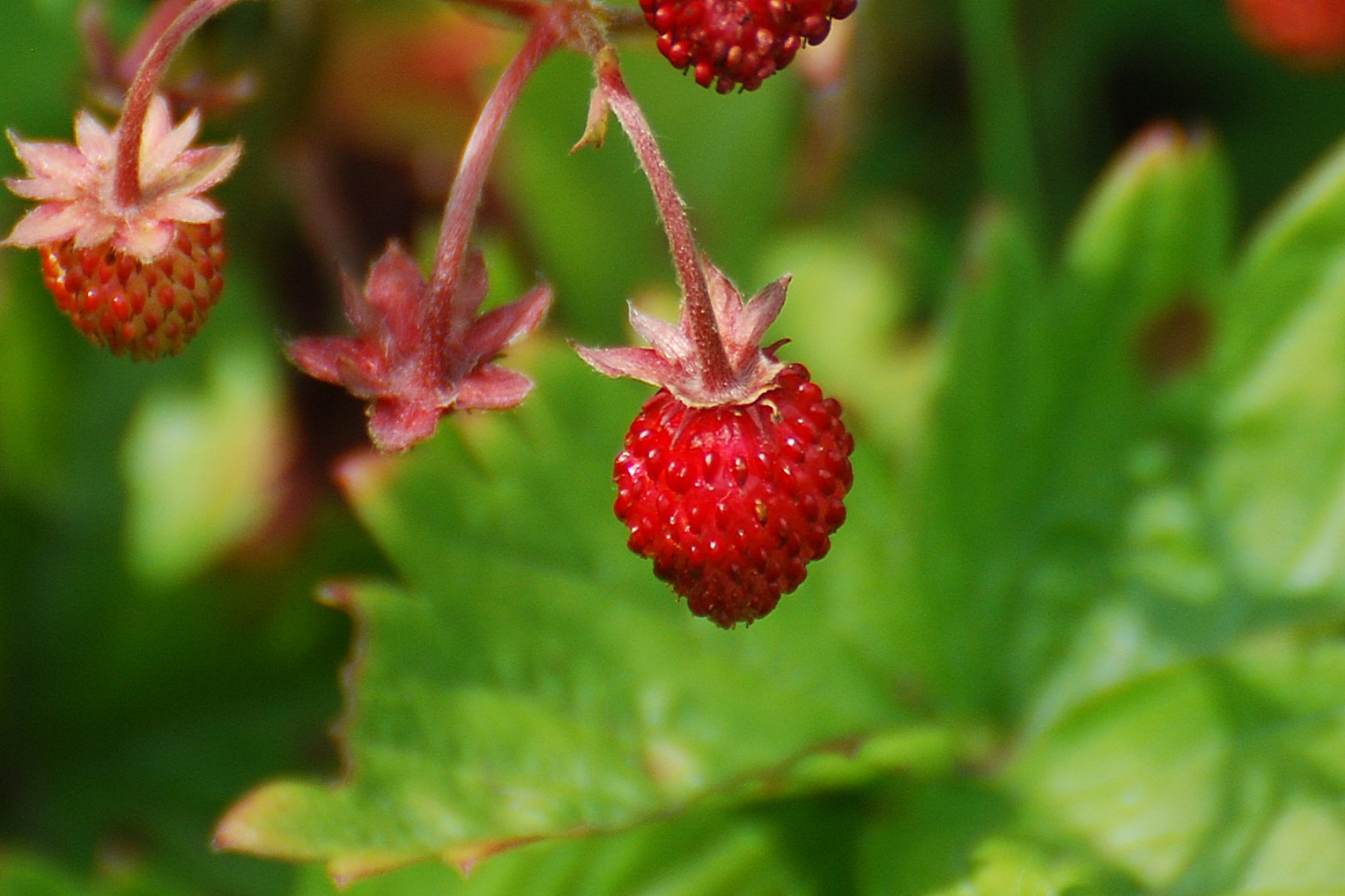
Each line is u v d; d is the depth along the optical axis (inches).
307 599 13.4
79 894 12.4
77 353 13.5
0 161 13.3
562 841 12.2
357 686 12.0
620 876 12.2
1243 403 12.7
